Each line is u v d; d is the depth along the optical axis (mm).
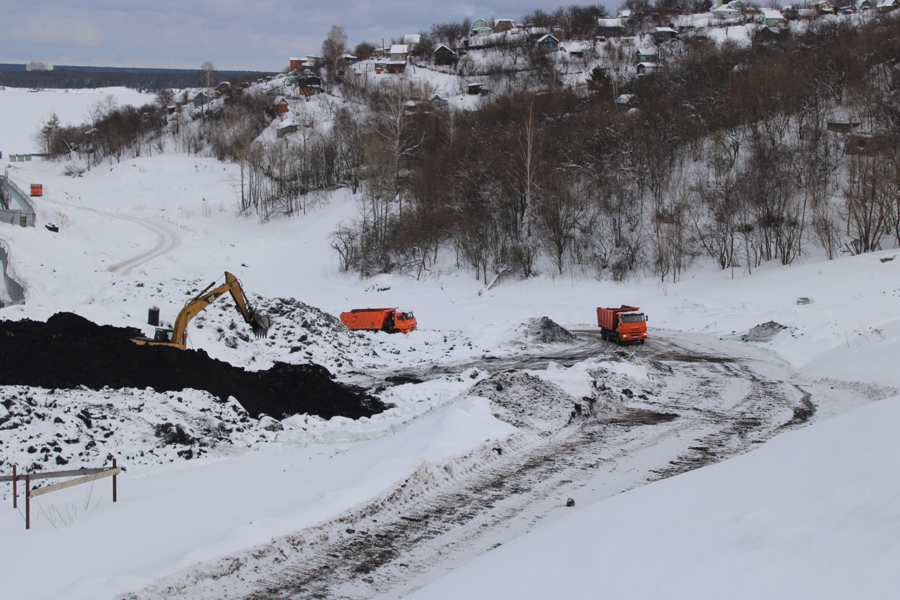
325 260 71000
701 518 9305
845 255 53594
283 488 13844
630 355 30234
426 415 19859
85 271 45125
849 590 6188
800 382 26000
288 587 9914
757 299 45750
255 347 33062
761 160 61000
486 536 11586
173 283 38938
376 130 85875
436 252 66938
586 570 8391
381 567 10523
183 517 12359
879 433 9789
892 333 28922
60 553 10867
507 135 76750
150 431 18188
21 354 20469
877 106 67562
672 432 18156
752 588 6812
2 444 16125
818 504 8453
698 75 86188
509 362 34688
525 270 62750
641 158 68188
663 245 59594
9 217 64812
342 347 36125
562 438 17344
